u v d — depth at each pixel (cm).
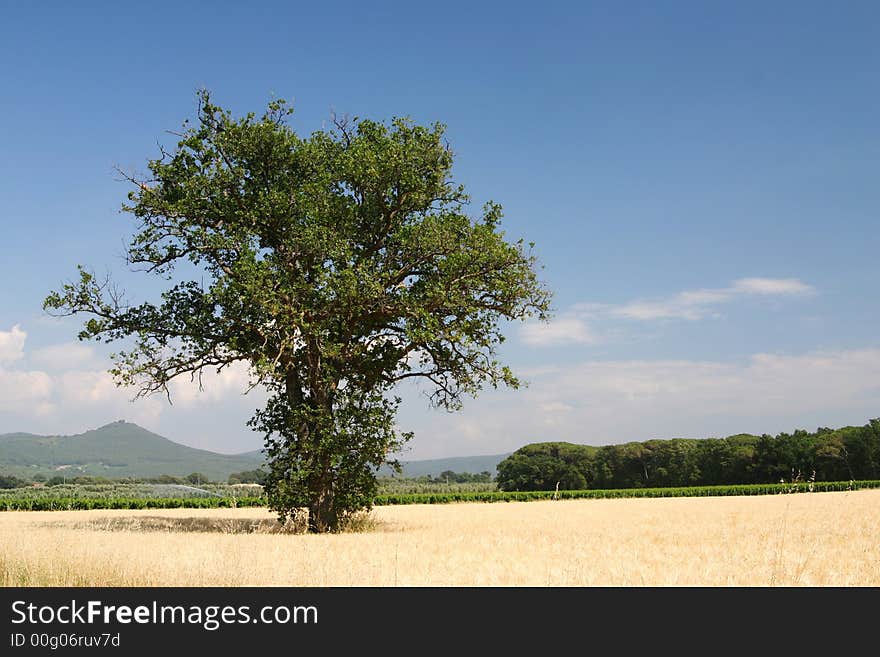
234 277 3269
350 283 3095
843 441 11738
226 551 1920
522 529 3372
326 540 2658
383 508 6862
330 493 3388
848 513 4066
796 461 11775
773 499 6775
